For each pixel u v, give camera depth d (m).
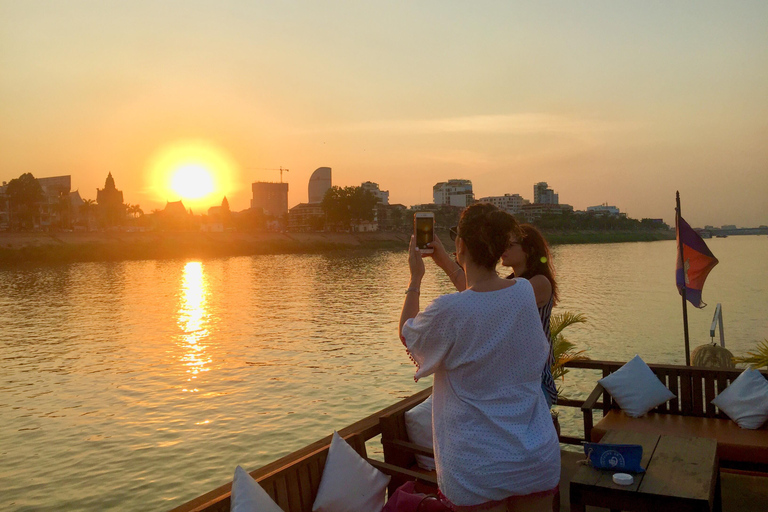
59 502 10.53
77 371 22.41
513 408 2.13
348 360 22.72
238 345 27.22
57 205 162.12
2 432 14.67
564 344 6.52
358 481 3.43
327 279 67.31
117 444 13.52
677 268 8.21
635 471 3.21
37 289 60.12
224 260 111.88
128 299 50.19
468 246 2.20
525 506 2.17
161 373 21.50
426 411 4.33
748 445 4.57
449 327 2.12
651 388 5.40
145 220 198.12
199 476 11.54
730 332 26.97
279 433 13.95
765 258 108.44
